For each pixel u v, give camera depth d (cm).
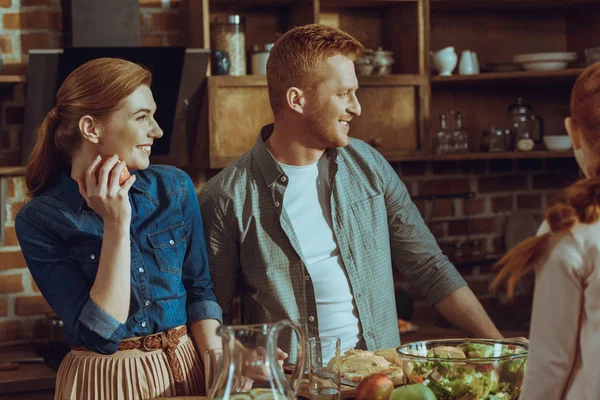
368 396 177
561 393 145
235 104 351
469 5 401
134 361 201
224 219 237
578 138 154
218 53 353
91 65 201
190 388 207
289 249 236
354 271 240
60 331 334
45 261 201
